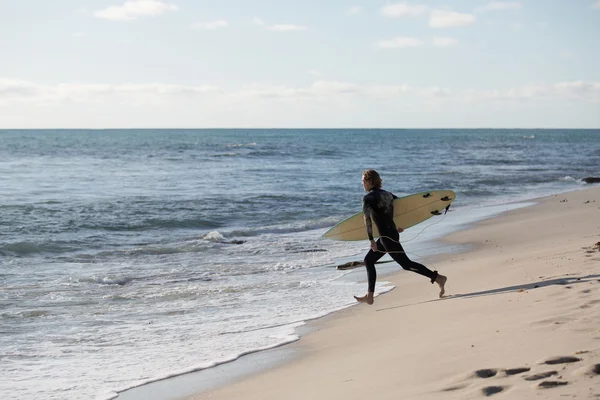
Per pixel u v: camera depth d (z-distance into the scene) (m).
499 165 45.69
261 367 5.99
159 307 8.93
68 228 16.72
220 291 9.85
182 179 31.91
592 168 42.91
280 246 14.54
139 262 12.73
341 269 11.53
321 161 49.50
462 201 23.84
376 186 7.98
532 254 10.26
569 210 18.73
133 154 58.88
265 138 141.50
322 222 18.45
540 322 5.48
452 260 11.55
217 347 6.80
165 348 6.87
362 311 8.04
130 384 5.73
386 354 5.48
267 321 7.88
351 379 4.93
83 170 37.72
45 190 25.86
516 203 22.36
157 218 18.66
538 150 75.06
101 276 11.10
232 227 17.95
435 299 7.88
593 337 4.79
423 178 32.81
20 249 13.86
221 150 68.88
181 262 12.70
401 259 7.80
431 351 5.21
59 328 7.83
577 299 6.20
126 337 7.37
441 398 4.04
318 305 8.64
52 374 6.08
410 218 9.07
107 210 19.95
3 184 28.25
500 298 6.93
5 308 8.87
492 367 4.45
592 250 9.50
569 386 3.86
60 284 10.52
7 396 5.51
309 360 6.02
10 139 119.19
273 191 26.31
